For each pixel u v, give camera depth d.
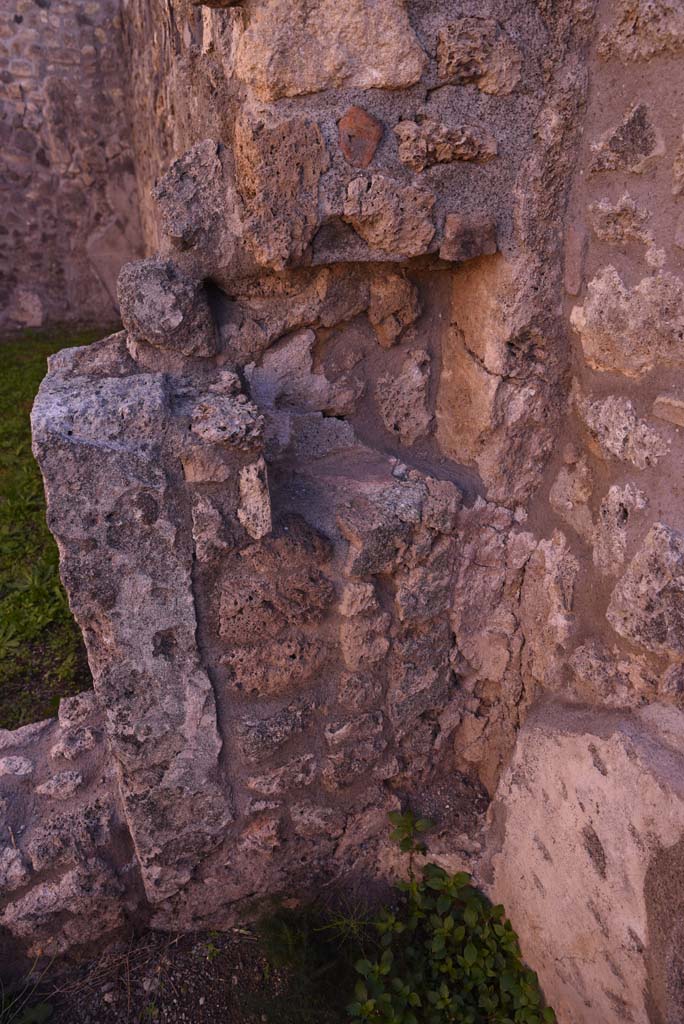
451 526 1.33
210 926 1.50
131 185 4.85
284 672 1.33
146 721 1.27
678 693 1.04
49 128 4.56
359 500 1.30
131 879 1.42
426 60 1.08
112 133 4.70
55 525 1.09
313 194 1.11
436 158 1.14
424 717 1.51
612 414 1.16
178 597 1.20
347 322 1.29
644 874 1.04
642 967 1.07
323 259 1.17
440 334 1.37
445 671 1.47
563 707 1.33
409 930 1.49
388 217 1.15
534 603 1.38
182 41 1.37
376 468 1.37
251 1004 1.37
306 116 1.07
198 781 1.35
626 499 1.14
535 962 1.39
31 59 4.39
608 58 1.07
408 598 1.36
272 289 1.22
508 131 1.15
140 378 1.16
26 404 3.34
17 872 1.33
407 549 1.32
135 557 1.15
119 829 1.40
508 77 1.11
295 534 1.24
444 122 1.12
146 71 3.70
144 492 1.11
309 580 1.27
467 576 1.39
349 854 1.54
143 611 1.19
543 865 1.32
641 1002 1.09
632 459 1.12
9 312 4.85
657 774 1.02
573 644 1.30
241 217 1.14
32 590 2.07
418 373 1.38
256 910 1.50
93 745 1.48
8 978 1.40
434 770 1.58
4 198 4.61
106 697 1.23
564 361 1.27
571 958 1.26
